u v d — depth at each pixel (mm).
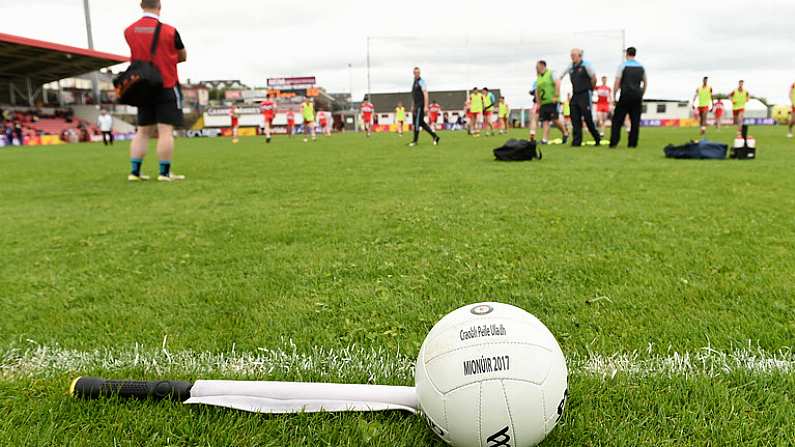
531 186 6691
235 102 81188
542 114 14609
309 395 1736
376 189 6930
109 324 2521
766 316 2371
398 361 2074
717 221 4391
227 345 2266
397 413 1685
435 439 1548
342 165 10617
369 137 28797
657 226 4246
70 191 7535
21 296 2959
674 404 1708
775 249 3467
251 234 4383
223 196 6680
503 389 1330
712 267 3096
